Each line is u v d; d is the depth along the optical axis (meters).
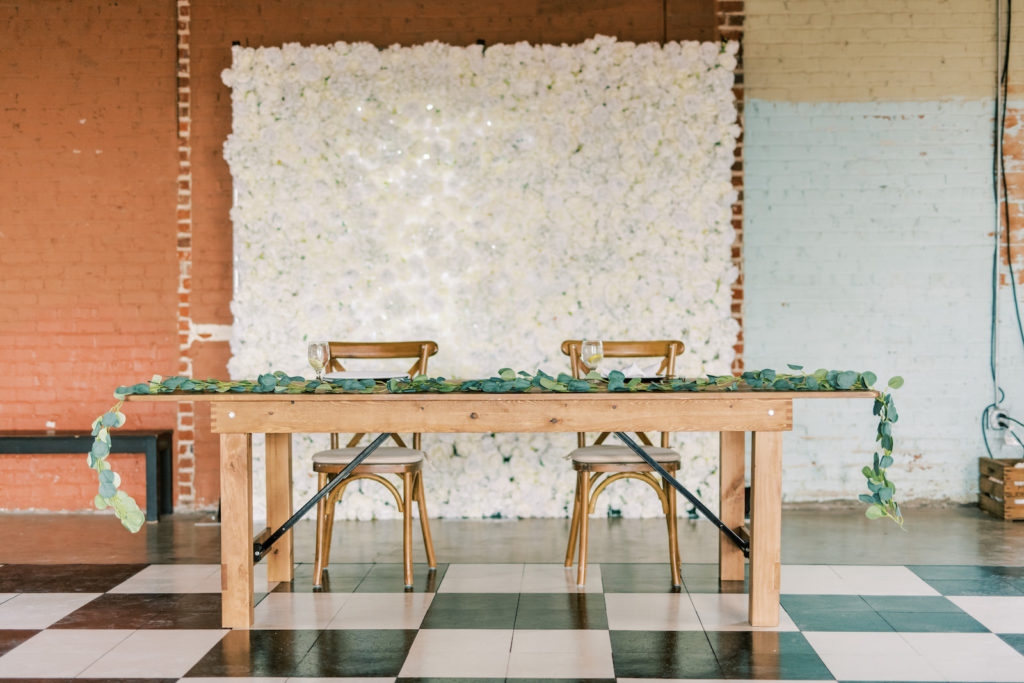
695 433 5.06
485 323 5.07
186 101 5.27
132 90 5.27
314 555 4.25
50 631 3.15
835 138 5.30
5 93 5.27
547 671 2.76
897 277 5.32
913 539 4.52
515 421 3.13
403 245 5.06
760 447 3.16
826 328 5.33
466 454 5.09
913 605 3.41
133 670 2.78
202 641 3.05
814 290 5.33
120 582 3.80
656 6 5.24
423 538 4.14
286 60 5.02
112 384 5.32
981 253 5.31
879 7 5.27
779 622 3.21
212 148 5.28
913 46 5.28
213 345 5.31
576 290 5.08
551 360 5.09
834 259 5.32
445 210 5.06
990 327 5.33
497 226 5.06
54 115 5.28
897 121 5.29
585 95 5.05
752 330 5.33
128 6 5.25
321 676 2.73
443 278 5.07
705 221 5.05
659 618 3.27
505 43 5.22
